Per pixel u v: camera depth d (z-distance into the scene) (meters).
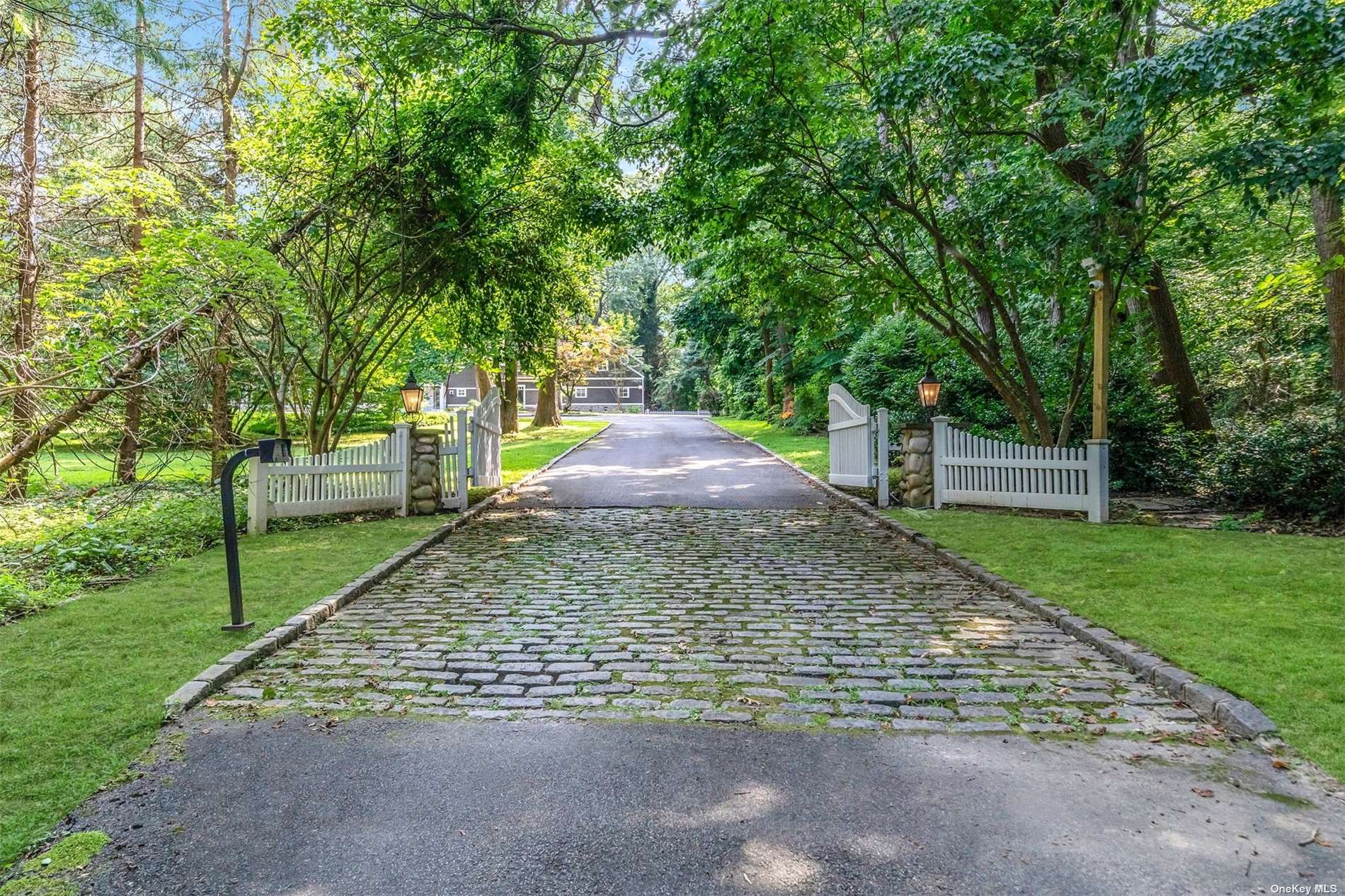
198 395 10.50
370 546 7.93
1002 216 9.32
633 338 63.53
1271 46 6.25
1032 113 9.63
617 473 15.29
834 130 10.14
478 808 2.86
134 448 11.35
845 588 6.25
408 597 6.07
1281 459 8.70
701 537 8.65
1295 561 6.38
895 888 2.36
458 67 10.45
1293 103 7.25
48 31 10.65
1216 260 10.13
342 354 11.52
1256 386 15.94
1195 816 2.76
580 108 12.62
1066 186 9.20
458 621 5.38
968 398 14.10
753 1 8.09
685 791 2.97
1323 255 10.52
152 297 8.41
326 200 10.13
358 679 4.24
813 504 11.15
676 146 11.13
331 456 9.85
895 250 11.11
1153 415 11.43
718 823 2.74
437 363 28.88
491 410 13.11
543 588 6.35
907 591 6.14
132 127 13.20
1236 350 15.59
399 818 2.79
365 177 10.09
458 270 11.06
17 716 3.62
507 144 10.58
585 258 13.48
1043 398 12.20
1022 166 9.40
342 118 9.83
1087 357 10.88
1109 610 5.19
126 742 3.39
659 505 11.07
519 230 11.71
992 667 4.34
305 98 10.30
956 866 2.47
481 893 2.36
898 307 11.09
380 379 18.94
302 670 4.39
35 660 4.38
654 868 2.47
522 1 10.30
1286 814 2.77
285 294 8.89
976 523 8.98
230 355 10.77
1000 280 9.91
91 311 8.71
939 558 7.37
